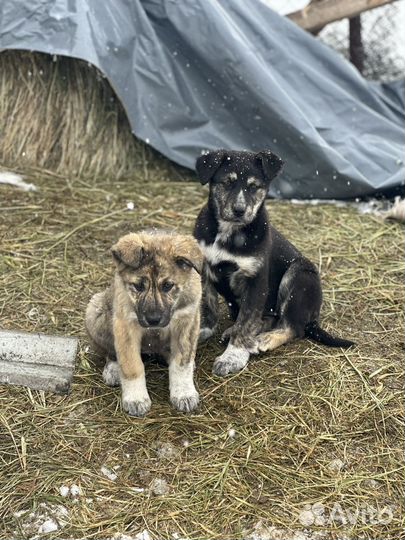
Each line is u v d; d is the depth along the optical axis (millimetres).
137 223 3693
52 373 3027
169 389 3014
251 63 3889
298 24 4352
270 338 3158
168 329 2977
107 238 3604
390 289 3443
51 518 2723
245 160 3145
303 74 4051
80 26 3787
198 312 2977
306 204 3934
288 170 3949
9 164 3977
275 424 2947
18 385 3010
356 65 4609
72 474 2807
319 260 3562
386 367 3131
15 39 3785
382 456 2893
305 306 3188
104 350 3062
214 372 3088
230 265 3127
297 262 3223
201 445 2889
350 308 3357
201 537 2705
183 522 2730
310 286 3191
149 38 3906
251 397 3018
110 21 3865
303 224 3771
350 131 4039
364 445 2916
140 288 2889
